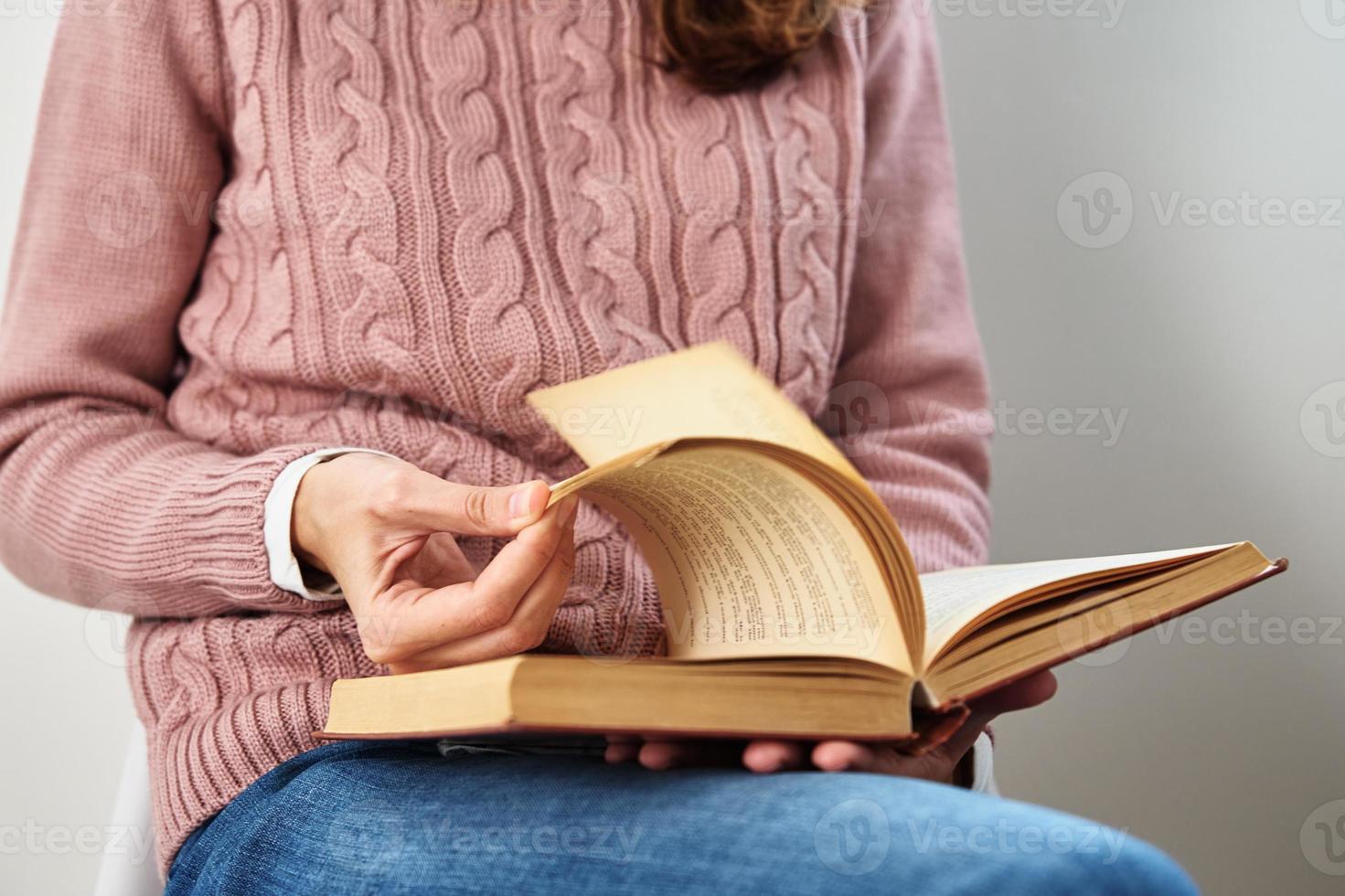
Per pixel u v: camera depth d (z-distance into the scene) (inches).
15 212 50.4
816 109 38.2
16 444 32.9
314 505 26.2
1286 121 52.9
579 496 24.3
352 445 31.4
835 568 22.0
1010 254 58.5
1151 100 55.6
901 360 42.1
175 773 28.5
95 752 49.6
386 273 31.9
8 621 49.1
